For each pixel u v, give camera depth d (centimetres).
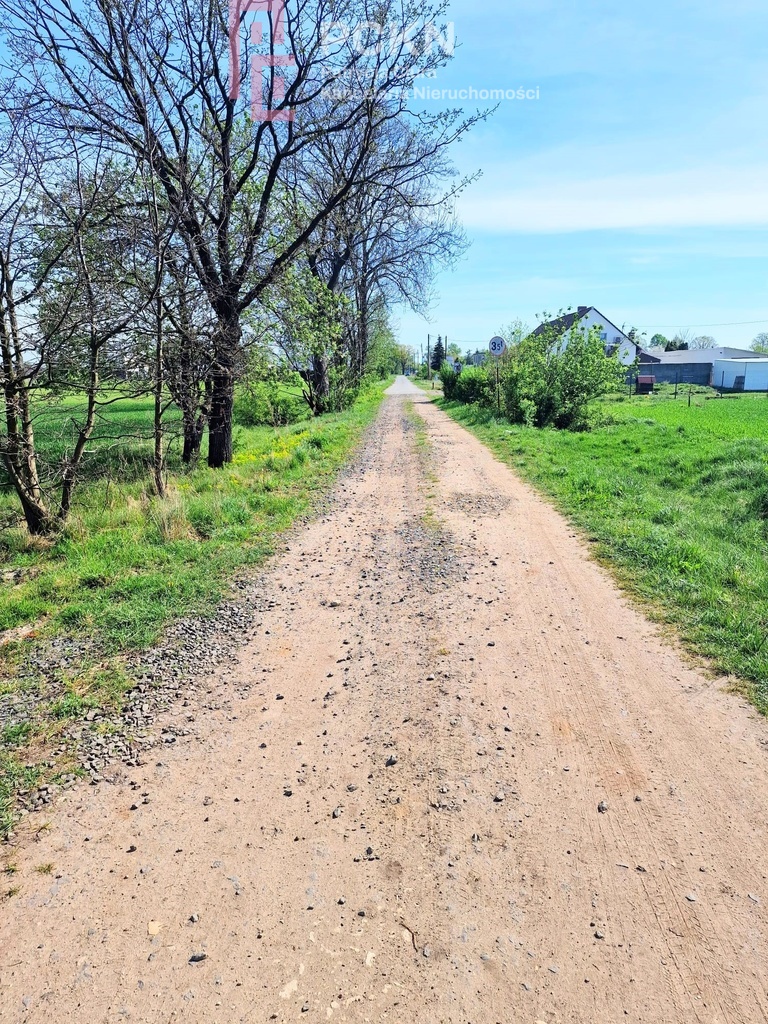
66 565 665
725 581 571
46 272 738
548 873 270
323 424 2144
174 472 1275
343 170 1662
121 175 962
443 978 226
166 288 976
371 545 759
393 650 483
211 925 250
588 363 1956
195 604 566
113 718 393
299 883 269
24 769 344
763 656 433
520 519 852
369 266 2858
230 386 1322
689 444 1481
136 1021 214
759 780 323
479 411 2455
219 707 409
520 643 486
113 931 248
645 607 539
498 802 313
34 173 685
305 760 353
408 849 286
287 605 576
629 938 238
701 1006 213
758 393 5131
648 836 288
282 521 854
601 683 422
